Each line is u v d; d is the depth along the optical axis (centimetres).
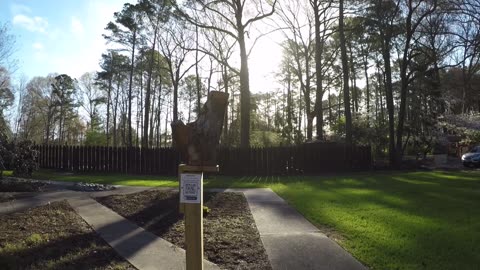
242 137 2678
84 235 776
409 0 3059
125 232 805
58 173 2120
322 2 3306
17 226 834
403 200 1177
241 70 2720
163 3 3434
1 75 4116
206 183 1678
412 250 668
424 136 3706
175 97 4328
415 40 3281
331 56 3650
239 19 2695
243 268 611
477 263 600
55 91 6981
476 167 2981
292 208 1070
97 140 4344
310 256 659
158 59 4834
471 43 3156
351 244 714
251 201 1183
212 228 845
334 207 1065
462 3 2955
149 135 6209
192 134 518
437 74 3803
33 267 593
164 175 2091
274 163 2166
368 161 2378
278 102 6538
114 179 1823
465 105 4841
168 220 912
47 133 6725
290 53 4056
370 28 3206
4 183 1398
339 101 6081
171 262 634
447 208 1039
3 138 1566
